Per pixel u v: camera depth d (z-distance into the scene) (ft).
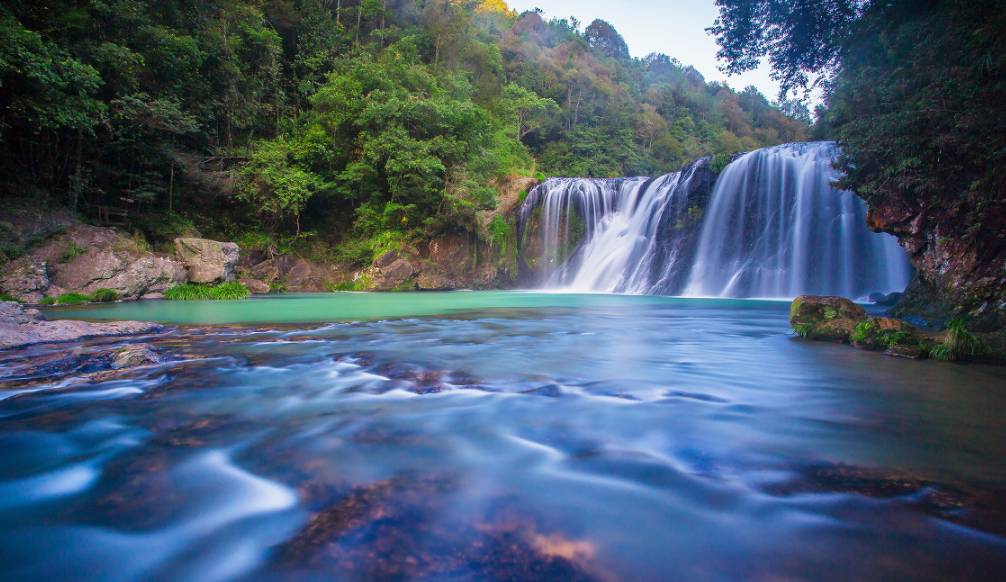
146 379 16.52
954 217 31.32
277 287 84.33
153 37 71.26
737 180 78.43
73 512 7.59
